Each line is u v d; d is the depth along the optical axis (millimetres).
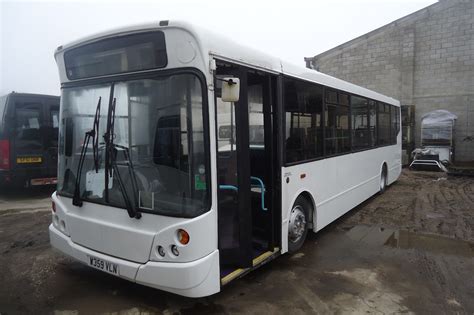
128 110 3400
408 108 16484
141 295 3852
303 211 5148
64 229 4035
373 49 17969
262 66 3977
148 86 3283
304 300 3775
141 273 3234
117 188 3475
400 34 17172
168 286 3117
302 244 5285
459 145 16188
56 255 5039
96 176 3652
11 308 3607
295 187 4762
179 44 3102
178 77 3131
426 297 3867
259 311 3545
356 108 7105
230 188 3711
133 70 3361
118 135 3467
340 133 6316
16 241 5656
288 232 4758
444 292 3988
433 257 5062
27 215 7312
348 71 18781
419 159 15055
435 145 15500
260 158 4543
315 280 4266
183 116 3133
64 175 4070
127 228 3357
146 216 3268
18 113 8664
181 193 3139
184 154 3141
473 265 4773
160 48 3188
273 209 4355
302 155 4957
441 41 16344
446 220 7082
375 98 8344
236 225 3705
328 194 5848
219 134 3705
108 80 3535
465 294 3945
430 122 15594
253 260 3982
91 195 3707
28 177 8852
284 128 4465
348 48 18688
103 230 3533
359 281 4246
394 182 11688
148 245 3215
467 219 7156
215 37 3281
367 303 3725
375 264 4789
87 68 3721
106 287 4043
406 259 4980
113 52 3469
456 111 16219
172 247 3129
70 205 3945
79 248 3758
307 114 5086
